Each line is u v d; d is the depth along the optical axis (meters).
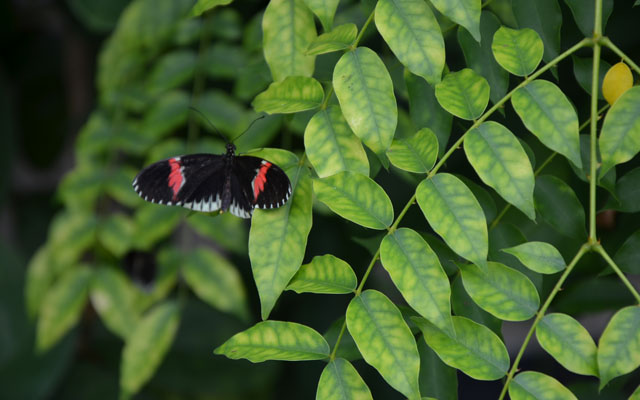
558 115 1.06
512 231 1.11
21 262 1.39
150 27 1.24
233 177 1.11
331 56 1.15
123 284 1.21
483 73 1.11
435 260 1.05
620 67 1.09
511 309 1.06
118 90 1.24
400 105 1.22
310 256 1.32
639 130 1.06
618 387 1.17
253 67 1.17
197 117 1.21
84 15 1.28
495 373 1.05
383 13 1.07
